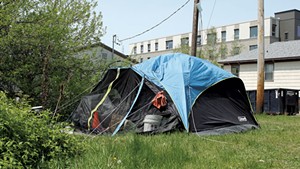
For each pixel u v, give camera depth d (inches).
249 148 234.5
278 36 1831.9
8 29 356.2
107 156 174.1
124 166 163.5
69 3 438.3
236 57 1008.2
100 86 354.0
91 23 451.8
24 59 380.2
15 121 160.6
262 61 556.7
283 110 684.7
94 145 205.2
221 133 302.8
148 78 318.3
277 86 903.7
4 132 153.8
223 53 1514.5
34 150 160.4
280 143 258.1
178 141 245.9
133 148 194.4
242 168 178.7
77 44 413.1
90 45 447.2
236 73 992.2
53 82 383.2
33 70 385.1
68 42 402.6
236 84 345.4
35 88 390.3
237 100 346.0
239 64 983.6
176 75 324.8
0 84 380.2
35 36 364.8
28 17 367.9
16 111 166.6
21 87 385.4
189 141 253.9
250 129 329.4
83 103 339.0
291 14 1818.4
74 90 398.3
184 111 301.0
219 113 322.0
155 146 218.1
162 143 236.1
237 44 1768.0
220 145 244.5
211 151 221.3
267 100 700.0
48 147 169.2
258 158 203.3
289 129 347.9
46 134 172.2
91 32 450.3
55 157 166.6
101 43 464.4
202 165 180.7
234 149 228.2
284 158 205.5
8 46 364.2
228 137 278.8
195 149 225.0
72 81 401.1
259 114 552.4
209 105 322.0
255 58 934.4
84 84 411.2
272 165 187.5
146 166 170.1
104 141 232.1
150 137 261.7
